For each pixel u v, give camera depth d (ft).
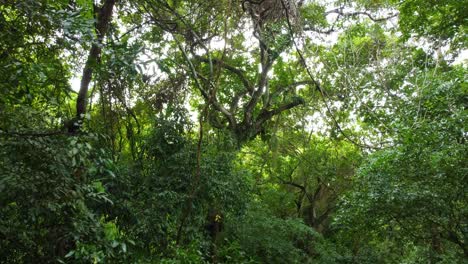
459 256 38.99
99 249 21.76
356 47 53.67
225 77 57.41
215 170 36.96
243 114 57.77
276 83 61.98
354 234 48.11
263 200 64.64
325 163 71.67
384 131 43.57
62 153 18.45
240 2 34.73
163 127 35.63
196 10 37.04
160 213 32.40
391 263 58.44
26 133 17.37
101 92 29.99
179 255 31.30
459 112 31.07
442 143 31.24
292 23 38.01
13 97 16.75
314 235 57.52
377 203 35.81
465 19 37.42
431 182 33.73
